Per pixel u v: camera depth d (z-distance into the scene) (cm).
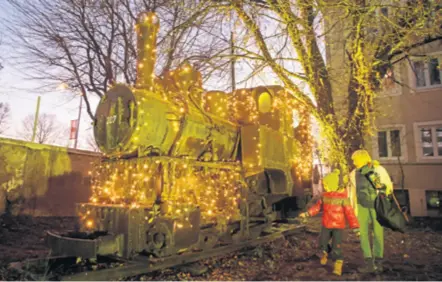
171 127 498
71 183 1036
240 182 588
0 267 438
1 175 851
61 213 995
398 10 710
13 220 816
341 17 732
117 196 500
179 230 420
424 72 1228
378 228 438
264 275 420
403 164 1218
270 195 694
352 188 476
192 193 506
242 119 755
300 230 791
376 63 727
